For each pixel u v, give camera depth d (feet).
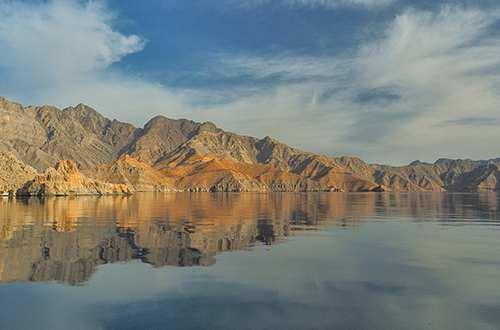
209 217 117.91
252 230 82.38
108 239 66.08
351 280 40.09
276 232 79.20
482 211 158.51
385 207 194.39
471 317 29.68
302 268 45.21
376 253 55.01
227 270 43.91
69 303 32.17
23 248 56.18
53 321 28.30
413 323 28.32
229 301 33.01
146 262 47.73
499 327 27.66
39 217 111.65
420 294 35.37
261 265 46.65
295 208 180.96
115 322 28.12
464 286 38.01
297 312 30.45
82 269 43.70
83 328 27.02
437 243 64.59
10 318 28.76
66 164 395.14
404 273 43.11
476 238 70.95
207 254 53.42
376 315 29.94
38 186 337.31
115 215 122.93
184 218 113.29
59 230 79.15
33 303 32.14
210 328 27.07
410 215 133.28
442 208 184.24
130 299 33.27
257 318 29.07
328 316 29.60
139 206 189.26
